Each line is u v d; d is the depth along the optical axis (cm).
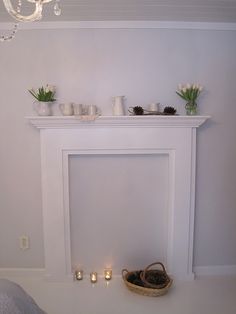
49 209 211
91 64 205
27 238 221
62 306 189
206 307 188
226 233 226
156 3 174
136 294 203
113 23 201
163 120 199
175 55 206
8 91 205
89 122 199
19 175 214
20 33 200
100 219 223
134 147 206
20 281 219
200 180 219
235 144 216
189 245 219
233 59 208
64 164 209
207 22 204
